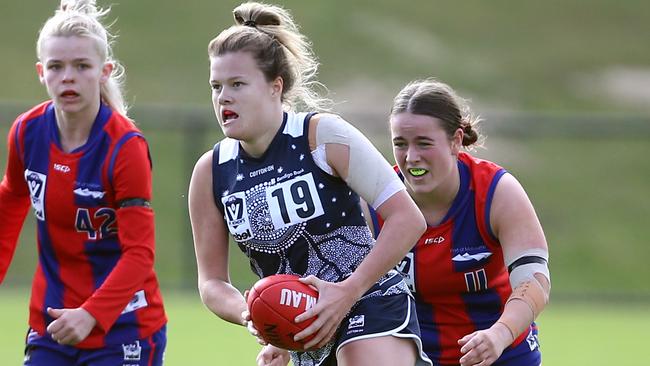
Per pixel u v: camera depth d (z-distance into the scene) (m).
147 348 16.38
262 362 15.52
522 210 15.88
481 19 88.12
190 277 50.94
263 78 14.22
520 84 79.75
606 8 92.38
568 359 30.30
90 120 16.11
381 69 78.12
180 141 65.19
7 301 42.59
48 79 15.98
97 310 15.45
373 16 85.06
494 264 16.30
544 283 15.52
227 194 14.74
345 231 14.55
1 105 52.06
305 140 14.38
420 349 14.73
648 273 57.38
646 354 31.45
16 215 17.02
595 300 47.41
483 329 16.47
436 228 16.17
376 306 14.49
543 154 67.38
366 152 14.32
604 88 81.00
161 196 60.94
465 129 16.38
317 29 82.19
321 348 14.87
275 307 13.76
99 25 16.34
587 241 60.16
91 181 15.98
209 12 84.56
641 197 64.31
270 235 14.49
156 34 81.00
